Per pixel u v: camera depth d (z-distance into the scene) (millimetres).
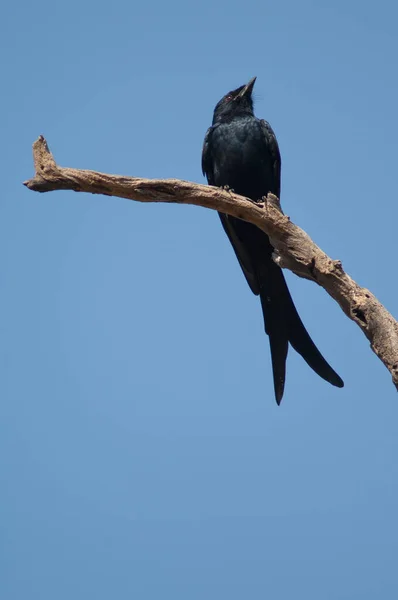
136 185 9242
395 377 8430
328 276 9188
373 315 8766
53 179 9008
